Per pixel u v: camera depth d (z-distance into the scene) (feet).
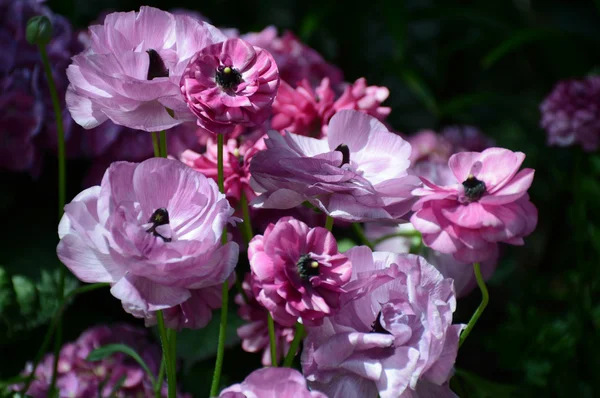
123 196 2.70
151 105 2.81
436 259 3.53
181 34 2.87
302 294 2.65
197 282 2.61
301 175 2.76
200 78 2.73
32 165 3.68
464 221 2.74
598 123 4.71
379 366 2.66
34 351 3.68
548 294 4.71
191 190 2.72
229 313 3.57
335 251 2.71
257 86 2.75
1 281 3.59
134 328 3.61
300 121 3.30
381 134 2.96
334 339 2.68
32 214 3.80
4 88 3.64
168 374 2.77
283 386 2.60
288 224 2.70
